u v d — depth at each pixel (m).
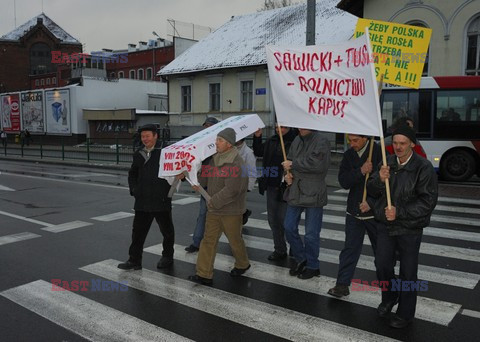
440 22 17.34
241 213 4.92
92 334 3.77
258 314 4.12
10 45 56.62
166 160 4.88
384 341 3.59
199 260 4.93
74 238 6.98
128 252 5.96
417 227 3.60
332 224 7.70
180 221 8.09
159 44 46.47
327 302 4.37
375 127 3.82
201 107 28.48
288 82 4.52
